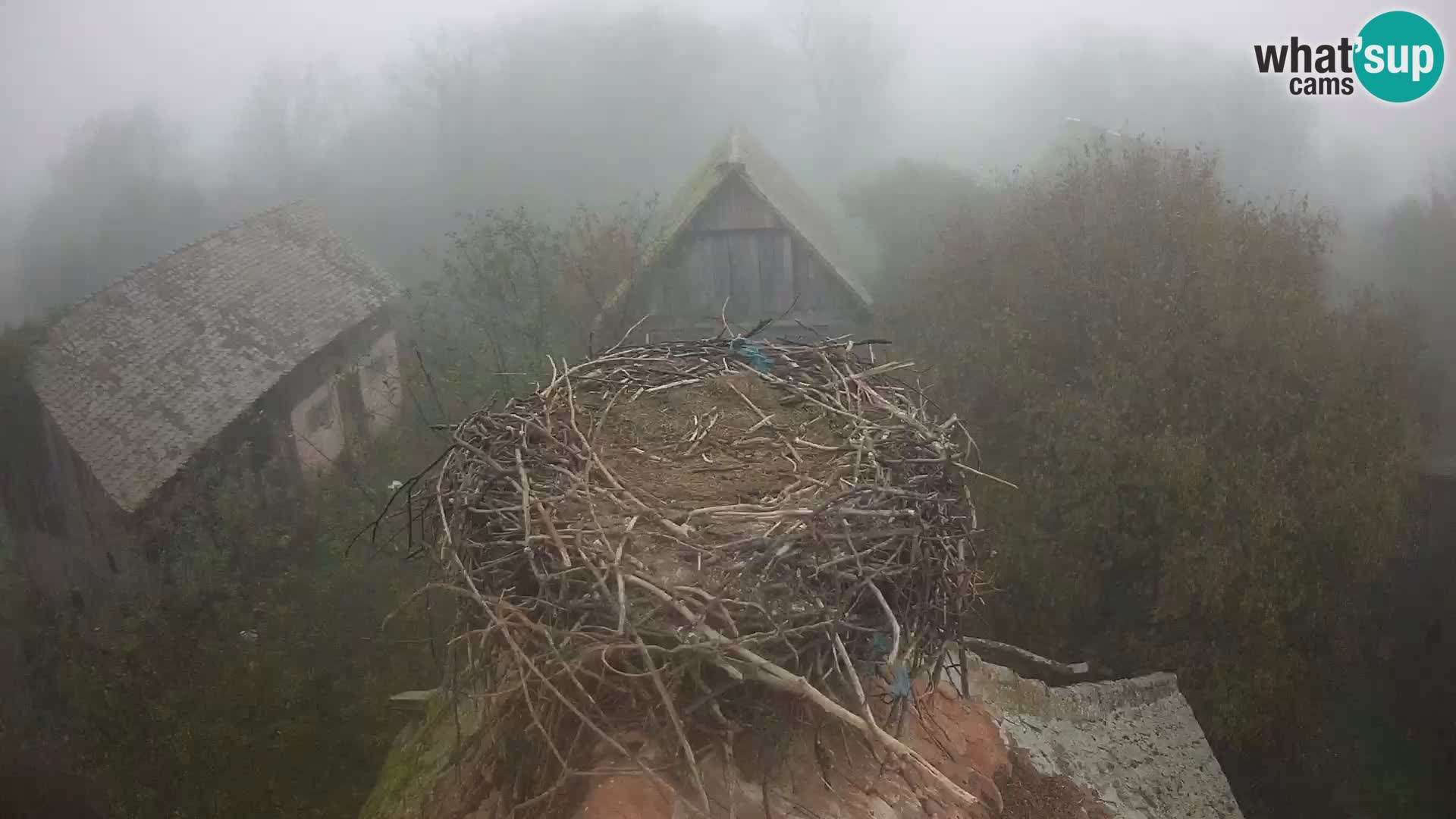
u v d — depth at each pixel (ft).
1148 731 19.17
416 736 18.34
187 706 35.17
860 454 12.05
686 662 8.82
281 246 58.49
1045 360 36.37
